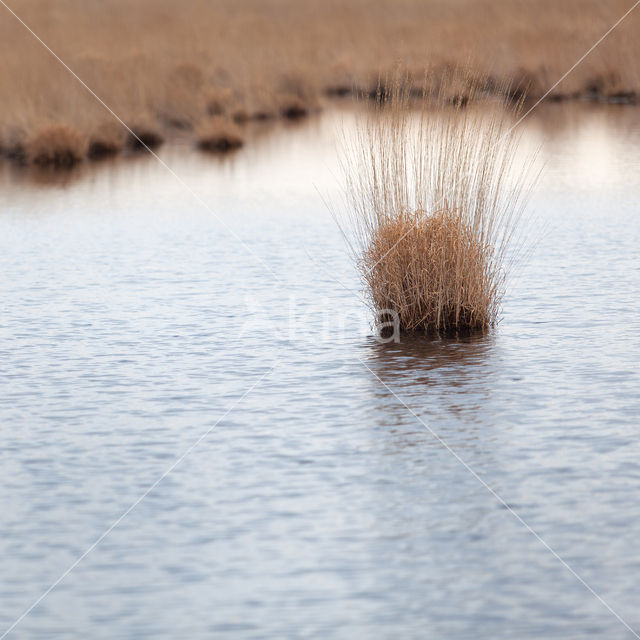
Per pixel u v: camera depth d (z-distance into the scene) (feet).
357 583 59.72
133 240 164.55
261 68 358.02
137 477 73.97
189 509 68.95
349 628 55.67
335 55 422.82
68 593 59.57
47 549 64.28
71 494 71.46
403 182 109.50
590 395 88.02
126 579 60.85
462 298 108.47
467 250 108.06
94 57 311.47
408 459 75.97
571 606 57.36
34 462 76.74
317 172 229.86
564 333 106.63
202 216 185.37
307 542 64.23
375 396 89.25
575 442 78.33
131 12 583.99
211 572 61.26
